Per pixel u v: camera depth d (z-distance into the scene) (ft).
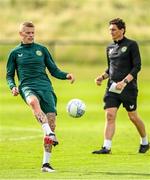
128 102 106.01
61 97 229.25
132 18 440.45
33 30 91.76
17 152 107.76
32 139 125.59
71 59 391.65
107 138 106.11
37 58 90.89
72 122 160.97
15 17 452.35
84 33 426.51
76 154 105.50
